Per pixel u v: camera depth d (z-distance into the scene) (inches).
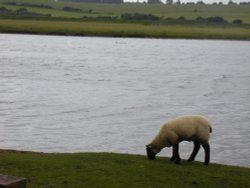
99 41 6417.3
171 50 5551.2
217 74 3326.8
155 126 1555.1
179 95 2267.5
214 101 2127.2
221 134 1481.3
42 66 3385.8
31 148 1229.1
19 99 1990.7
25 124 1520.7
